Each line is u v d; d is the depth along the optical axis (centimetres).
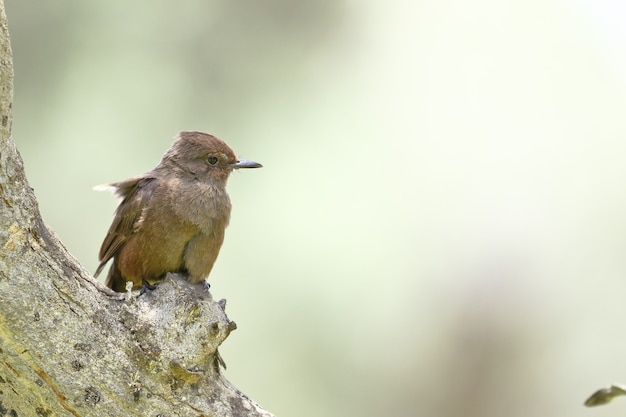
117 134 1430
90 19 1438
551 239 1711
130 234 991
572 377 1655
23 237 714
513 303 1659
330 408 1452
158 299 787
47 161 1408
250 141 1476
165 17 1468
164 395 773
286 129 1505
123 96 1440
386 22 1655
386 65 1639
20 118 1407
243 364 1420
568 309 1681
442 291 1595
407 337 1536
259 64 1499
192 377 781
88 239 1399
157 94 1450
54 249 743
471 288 1631
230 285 1416
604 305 1681
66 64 1429
